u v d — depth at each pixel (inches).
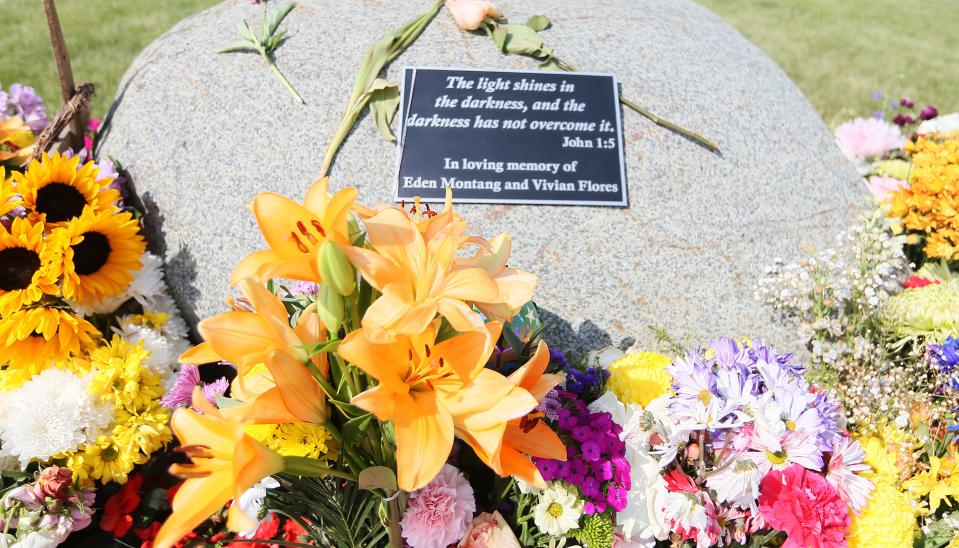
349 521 74.4
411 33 113.6
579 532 75.6
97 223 95.6
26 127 120.3
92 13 317.1
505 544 77.1
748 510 76.4
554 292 102.5
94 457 91.2
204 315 107.5
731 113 116.9
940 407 94.9
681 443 77.0
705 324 105.7
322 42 114.8
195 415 51.9
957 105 287.4
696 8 141.6
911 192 129.0
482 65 111.4
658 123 112.3
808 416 74.6
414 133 106.7
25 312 91.4
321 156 106.3
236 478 48.4
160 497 96.3
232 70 114.9
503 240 63.8
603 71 114.2
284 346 55.1
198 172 109.2
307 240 53.4
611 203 106.4
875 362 100.5
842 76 314.8
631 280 104.4
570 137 108.8
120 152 117.5
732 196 111.0
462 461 85.5
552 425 78.4
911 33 397.7
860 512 80.7
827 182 118.9
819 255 111.4
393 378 52.7
